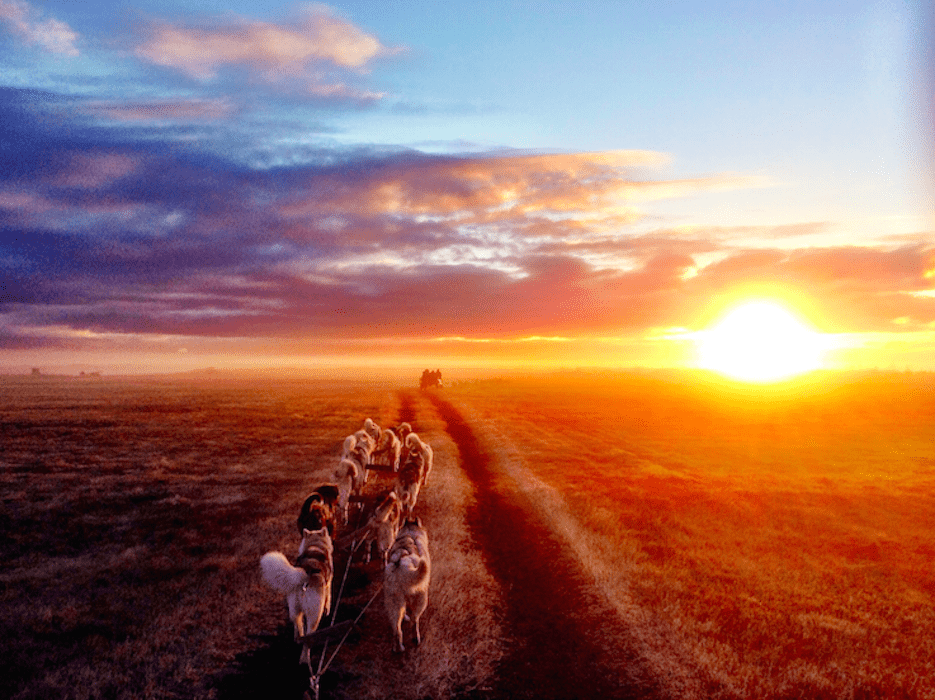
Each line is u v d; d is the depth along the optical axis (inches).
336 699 327.9
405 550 394.9
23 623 405.4
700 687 354.0
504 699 339.0
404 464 732.7
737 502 845.2
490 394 3570.4
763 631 429.7
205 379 6953.7
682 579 533.3
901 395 3267.7
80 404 2271.2
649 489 917.8
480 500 835.4
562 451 1311.5
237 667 359.6
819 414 2301.9
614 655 394.6
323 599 352.5
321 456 1146.0
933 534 707.4
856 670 378.9
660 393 3607.3
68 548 573.9
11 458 1053.2
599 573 536.1
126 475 927.7
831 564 597.0
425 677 351.6
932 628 448.8
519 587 514.9
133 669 350.3
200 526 657.6
